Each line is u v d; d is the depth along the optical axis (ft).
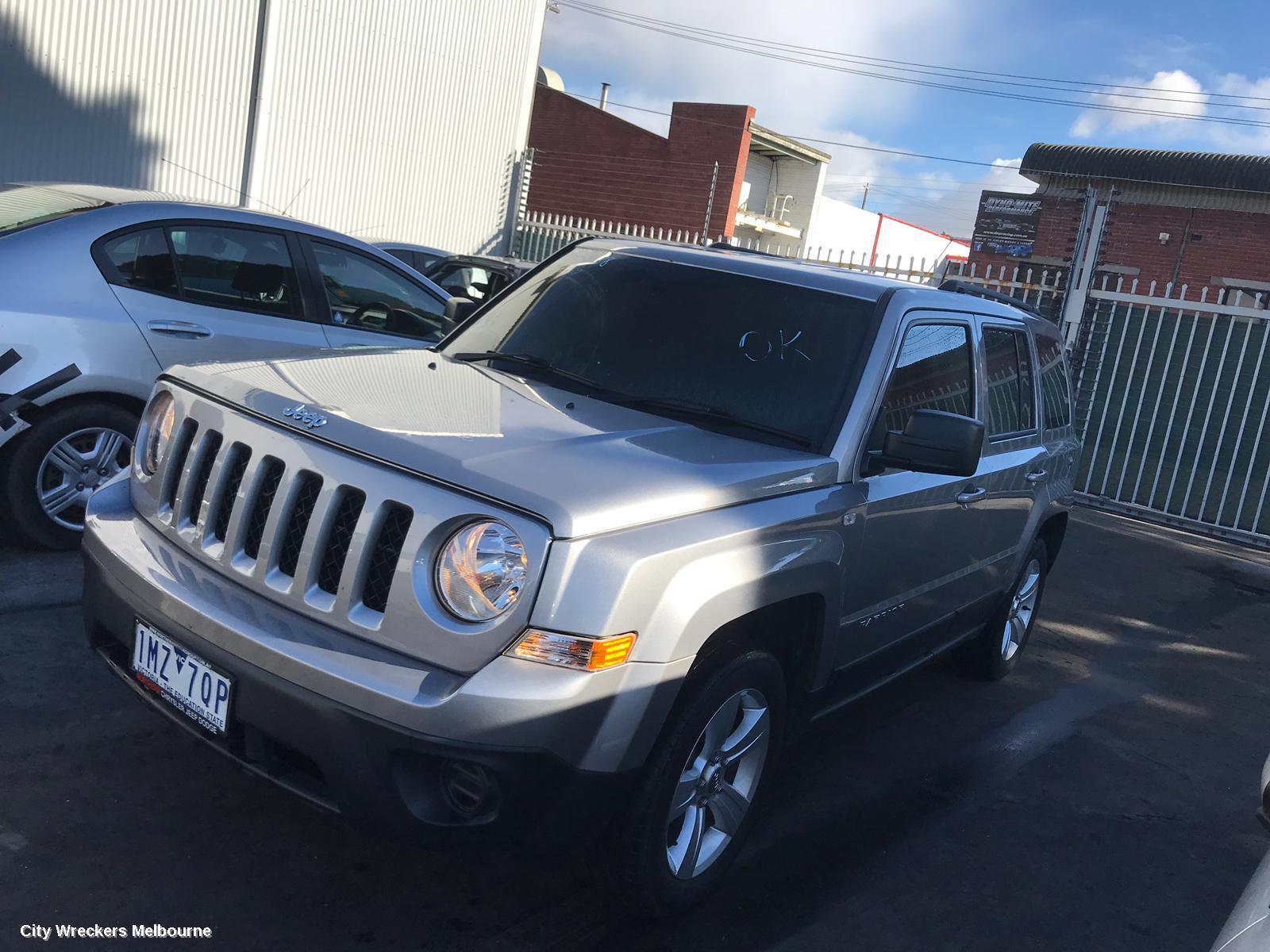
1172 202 77.25
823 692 11.51
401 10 49.11
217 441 9.58
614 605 8.02
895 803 13.29
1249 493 33.76
